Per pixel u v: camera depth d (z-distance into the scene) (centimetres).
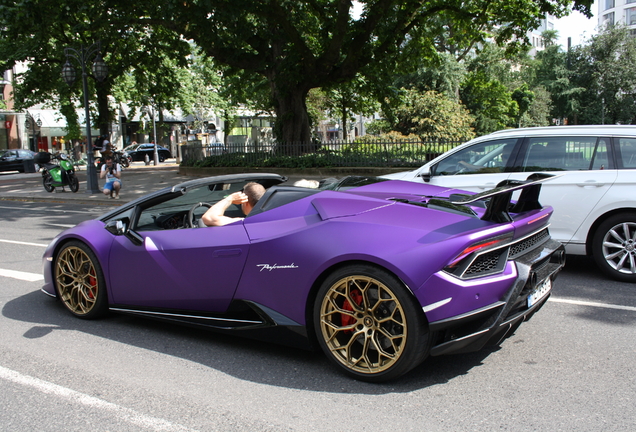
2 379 337
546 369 336
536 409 283
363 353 321
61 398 309
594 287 530
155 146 3709
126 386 324
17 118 4381
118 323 452
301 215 355
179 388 321
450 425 268
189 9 1631
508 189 306
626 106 5731
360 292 322
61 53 2577
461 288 291
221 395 310
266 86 2677
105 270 439
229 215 477
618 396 296
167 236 409
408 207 336
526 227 331
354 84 2478
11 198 1727
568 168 571
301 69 2052
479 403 291
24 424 279
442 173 647
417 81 3669
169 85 2886
